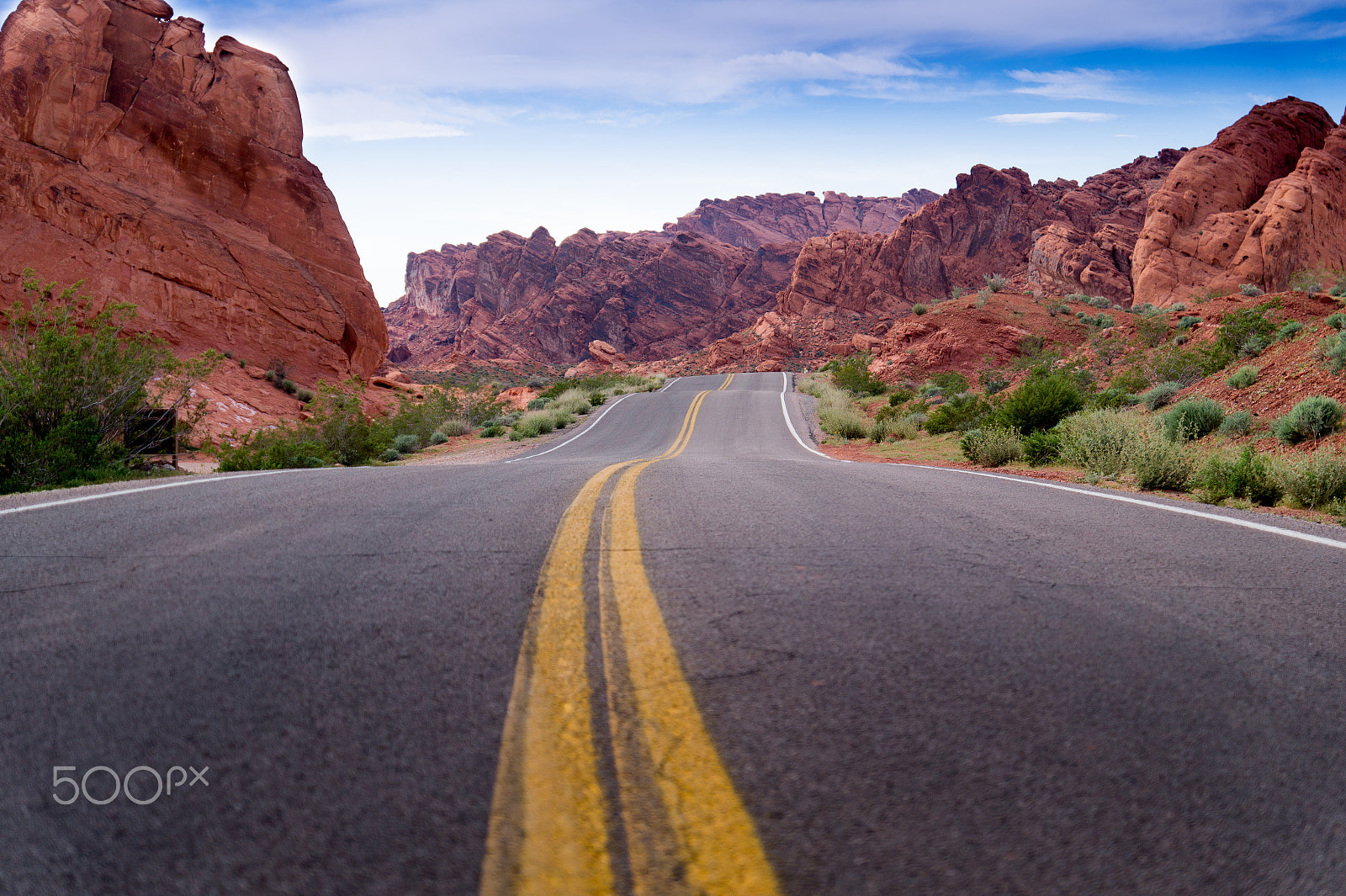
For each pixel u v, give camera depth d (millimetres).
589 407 42719
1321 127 83250
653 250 186875
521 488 5863
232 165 40656
